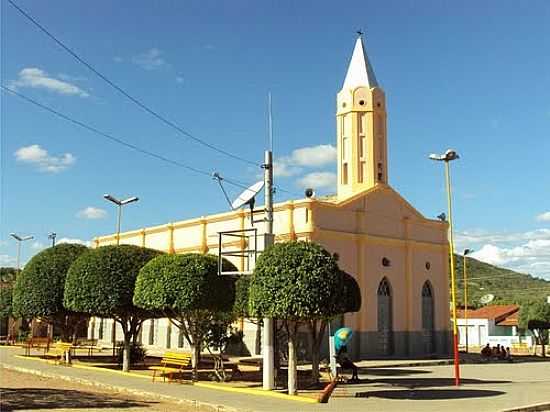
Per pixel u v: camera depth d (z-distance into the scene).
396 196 39.31
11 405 17.11
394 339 37.47
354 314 35.59
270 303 18.55
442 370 30.67
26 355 35.38
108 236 49.72
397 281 38.31
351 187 39.09
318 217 34.66
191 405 18.20
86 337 53.19
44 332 50.94
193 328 24.12
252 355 35.12
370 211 37.62
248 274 21.77
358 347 35.31
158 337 42.59
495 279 127.88
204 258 22.98
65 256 31.97
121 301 26.08
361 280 36.09
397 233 38.94
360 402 18.47
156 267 23.14
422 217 40.72
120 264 26.53
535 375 28.72
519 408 17.48
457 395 20.36
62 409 16.58
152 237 45.09
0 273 66.62
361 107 39.78
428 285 40.56
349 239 36.06
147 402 18.67
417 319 39.12
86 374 25.44
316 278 18.47
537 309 48.44
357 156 39.31
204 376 24.59
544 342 52.28
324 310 18.47
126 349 26.77
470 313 68.06
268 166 21.75
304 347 32.38
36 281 31.53
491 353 40.97
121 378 24.03
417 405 17.89
